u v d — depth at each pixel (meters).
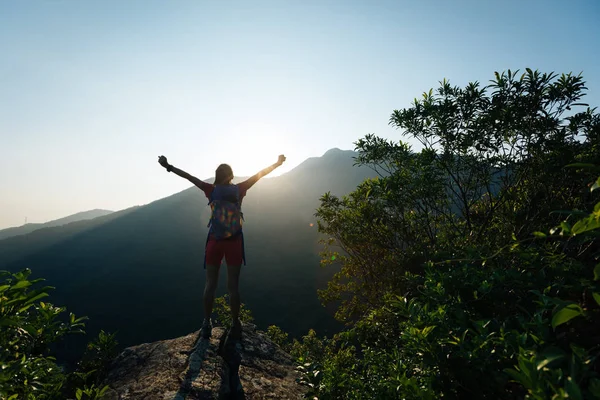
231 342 3.19
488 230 4.76
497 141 4.93
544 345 1.39
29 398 1.79
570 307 1.10
